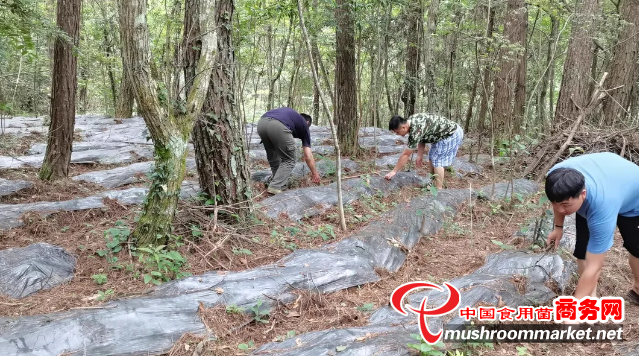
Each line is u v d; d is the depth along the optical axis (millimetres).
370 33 7832
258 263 3934
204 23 3613
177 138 3582
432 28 8766
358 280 3688
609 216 2641
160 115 3441
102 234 4289
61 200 5551
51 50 11977
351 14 7129
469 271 3973
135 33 3223
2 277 3314
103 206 5047
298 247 4305
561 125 7641
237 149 4418
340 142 8156
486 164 7945
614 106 9914
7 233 4305
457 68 10133
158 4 9836
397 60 11547
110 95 15711
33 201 5438
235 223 4469
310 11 7688
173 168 3617
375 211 5355
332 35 8969
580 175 2463
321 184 6203
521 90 10539
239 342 2922
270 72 10242
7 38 4754
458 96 10891
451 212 5316
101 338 2678
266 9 6594
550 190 2488
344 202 5523
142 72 3309
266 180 6191
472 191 5953
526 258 3863
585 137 6988
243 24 5953
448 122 5832
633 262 3270
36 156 7441
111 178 6465
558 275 3621
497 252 4230
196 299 3145
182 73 3697
